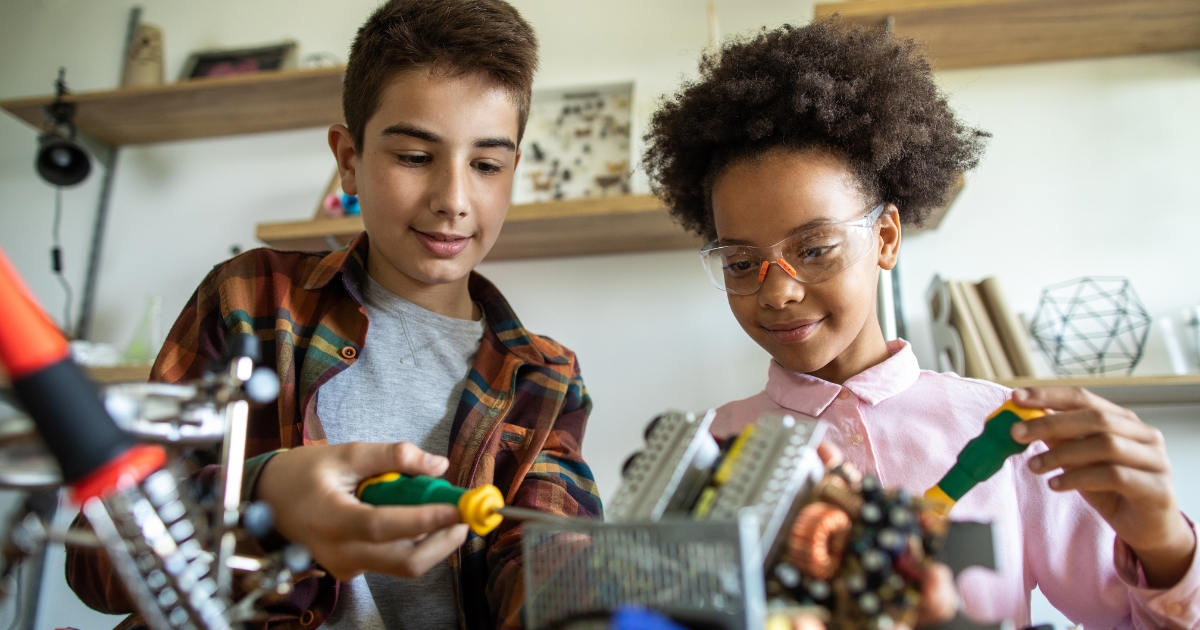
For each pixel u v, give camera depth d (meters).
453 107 0.97
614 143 2.01
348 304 1.05
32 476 0.41
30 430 0.40
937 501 0.59
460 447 0.99
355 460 0.60
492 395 1.05
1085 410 0.61
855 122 0.97
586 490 1.05
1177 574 0.70
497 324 1.14
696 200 1.18
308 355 0.97
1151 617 0.75
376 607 0.90
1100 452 0.61
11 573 0.44
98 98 2.06
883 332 1.52
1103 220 1.82
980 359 1.63
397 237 0.99
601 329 1.96
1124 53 1.87
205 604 0.45
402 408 1.02
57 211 2.25
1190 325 1.72
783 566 0.45
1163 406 1.72
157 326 2.05
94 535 0.44
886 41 1.12
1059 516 0.92
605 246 1.95
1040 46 1.83
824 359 0.97
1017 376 1.63
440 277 1.01
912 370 1.06
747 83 1.01
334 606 0.85
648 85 2.06
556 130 2.04
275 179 2.21
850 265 0.94
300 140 2.22
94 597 0.75
